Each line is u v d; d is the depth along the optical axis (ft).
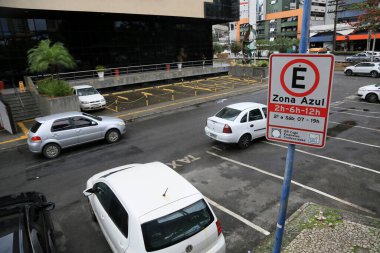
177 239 14.56
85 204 25.75
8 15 76.33
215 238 15.84
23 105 59.88
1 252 13.23
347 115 51.96
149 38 105.70
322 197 24.81
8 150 41.27
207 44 124.06
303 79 9.74
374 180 27.50
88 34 90.79
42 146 36.37
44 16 81.61
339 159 32.68
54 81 59.00
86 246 20.11
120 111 61.11
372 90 61.62
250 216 22.63
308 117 9.97
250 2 204.03
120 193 16.52
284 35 294.46
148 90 85.56
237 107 38.04
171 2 93.30
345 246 17.42
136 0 85.40
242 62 125.39
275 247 11.87
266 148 37.27
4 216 16.15
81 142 39.27
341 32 222.07
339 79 98.22
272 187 27.07
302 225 20.22
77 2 75.05
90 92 64.28
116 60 98.43
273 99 10.50
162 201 15.55
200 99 70.74
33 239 14.67
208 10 103.76
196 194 16.31
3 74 77.30
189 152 37.01
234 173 30.35
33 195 20.74
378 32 196.03
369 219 20.47
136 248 14.19
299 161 32.60
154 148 39.19
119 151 38.63
